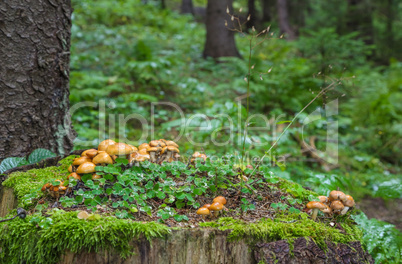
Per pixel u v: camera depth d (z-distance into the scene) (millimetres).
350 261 2359
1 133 3381
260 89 7500
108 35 11742
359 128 8359
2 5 3287
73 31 10695
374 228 3129
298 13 20844
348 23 15570
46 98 3646
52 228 2125
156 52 10539
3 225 2242
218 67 9672
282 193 2914
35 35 3480
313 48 8633
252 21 2689
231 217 2418
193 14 21297
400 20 15992
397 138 7816
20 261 2184
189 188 2648
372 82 9891
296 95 7477
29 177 2926
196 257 2213
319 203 2451
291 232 2322
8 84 3373
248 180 2871
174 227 2250
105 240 2129
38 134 3617
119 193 2459
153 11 16922
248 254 2256
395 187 3754
